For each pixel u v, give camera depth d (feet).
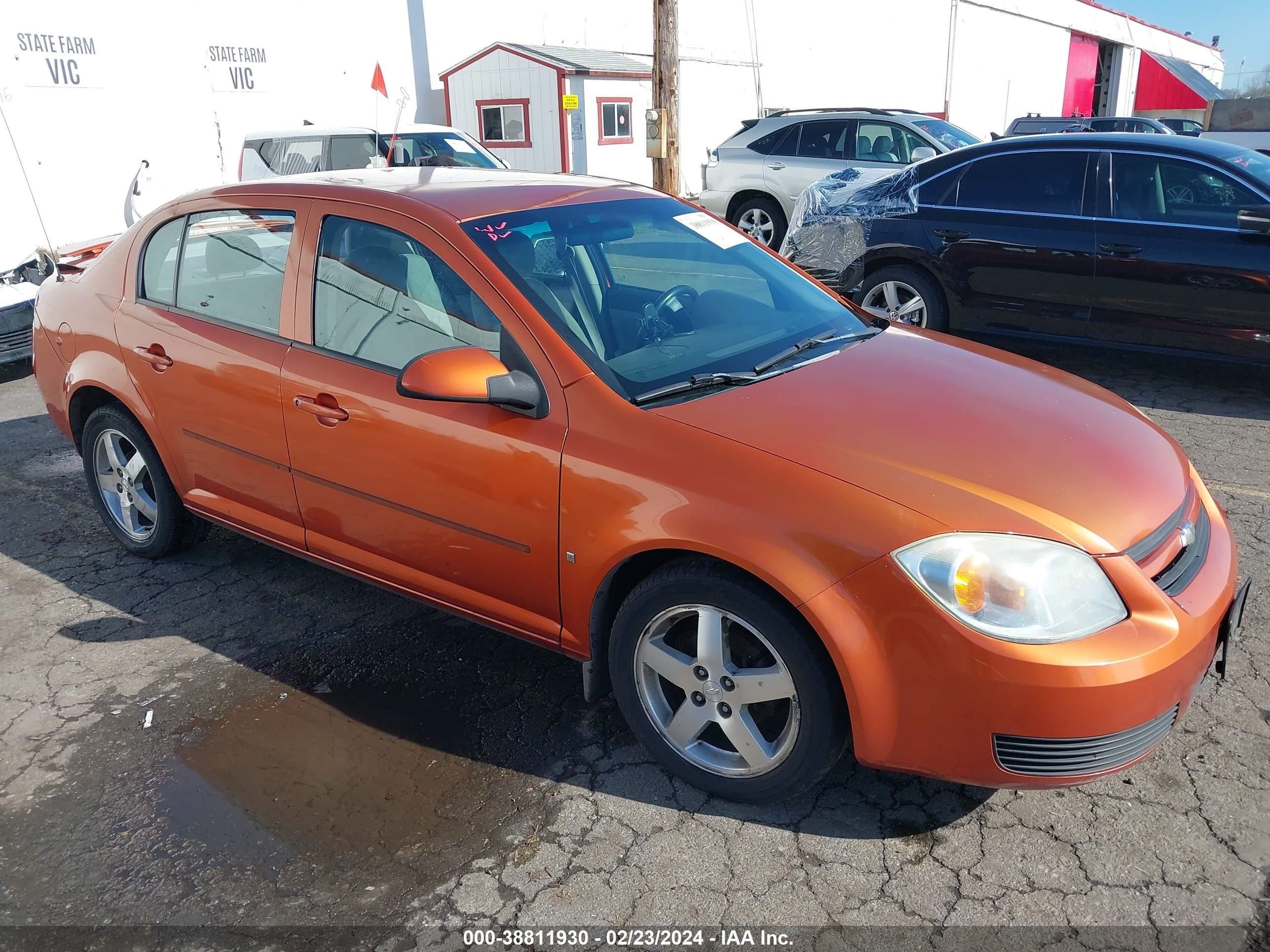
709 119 64.18
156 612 12.41
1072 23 113.91
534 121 50.70
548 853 8.23
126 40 39.75
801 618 7.75
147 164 40.24
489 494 9.15
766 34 69.62
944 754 7.54
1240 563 12.80
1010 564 7.25
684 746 8.84
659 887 7.84
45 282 14.62
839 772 9.20
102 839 8.51
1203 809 8.54
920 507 7.54
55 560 13.97
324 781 9.18
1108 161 20.04
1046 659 7.08
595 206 11.12
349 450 10.12
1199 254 18.80
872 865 8.02
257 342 10.96
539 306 9.30
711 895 7.75
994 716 7.25
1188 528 8.42
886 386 9.38
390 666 11.10
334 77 48.83
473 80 52.26
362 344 10.19
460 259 9.62
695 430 8.35
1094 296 20.18
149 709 10.37
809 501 7.69
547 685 10.68
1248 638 11.07
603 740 9.71
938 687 7.34
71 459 18.31
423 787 9.07
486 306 9.41
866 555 7.42
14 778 9.32
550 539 8.88
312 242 10.67
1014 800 8.74
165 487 13.00
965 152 21.91
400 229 10.07
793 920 7.50
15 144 36.55
